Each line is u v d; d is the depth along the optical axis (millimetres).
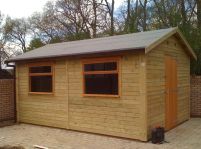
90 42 11195
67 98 9906
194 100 12328
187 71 11570
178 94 10555
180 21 14148
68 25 26031
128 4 21906
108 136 8844
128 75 8352
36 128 10352
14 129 10227
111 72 8742
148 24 19953
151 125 8336
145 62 7977
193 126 10281
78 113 9625
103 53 8633
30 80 11164
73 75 9727
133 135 8289
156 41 8266
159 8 16859
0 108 11602
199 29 13422
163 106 9180
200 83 12219
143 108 8016
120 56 8508
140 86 8078
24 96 11383
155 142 7922
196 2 16094
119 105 8578
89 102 9312
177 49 10430
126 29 20891
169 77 9680
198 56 12719
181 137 8617
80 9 24812
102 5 23500
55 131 9750
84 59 9383
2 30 32312
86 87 9391
